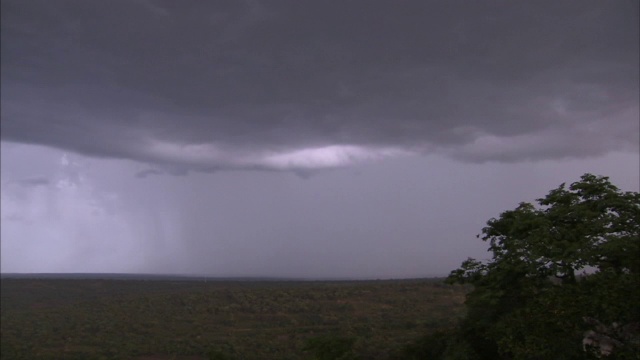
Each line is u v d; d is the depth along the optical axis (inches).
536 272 592.4
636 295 522.9
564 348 538.3
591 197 617.6
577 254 566.6
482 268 650.2
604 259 571.8
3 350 1418.6
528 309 559.5
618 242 554.6
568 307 538.0
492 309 641.6
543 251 579.5
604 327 550.3
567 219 607.2
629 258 557.6
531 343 544.4
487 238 659.4
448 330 752.3
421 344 756.0
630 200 592.4
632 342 534.3
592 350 543.8
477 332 663.1
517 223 612.7
